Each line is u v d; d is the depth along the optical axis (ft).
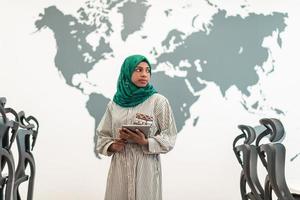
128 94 7.80
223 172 11.55
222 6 11.87
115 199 7.57
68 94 11.41
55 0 11.56
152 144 7.40
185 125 11.57
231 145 11.62
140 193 7.42
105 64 11.55
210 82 11.71
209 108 11.66
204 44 11.78
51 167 11.20
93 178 11.29
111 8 11.66
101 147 7.90
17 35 11.39
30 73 11.35
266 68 11.83
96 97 11.45
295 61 11.88
